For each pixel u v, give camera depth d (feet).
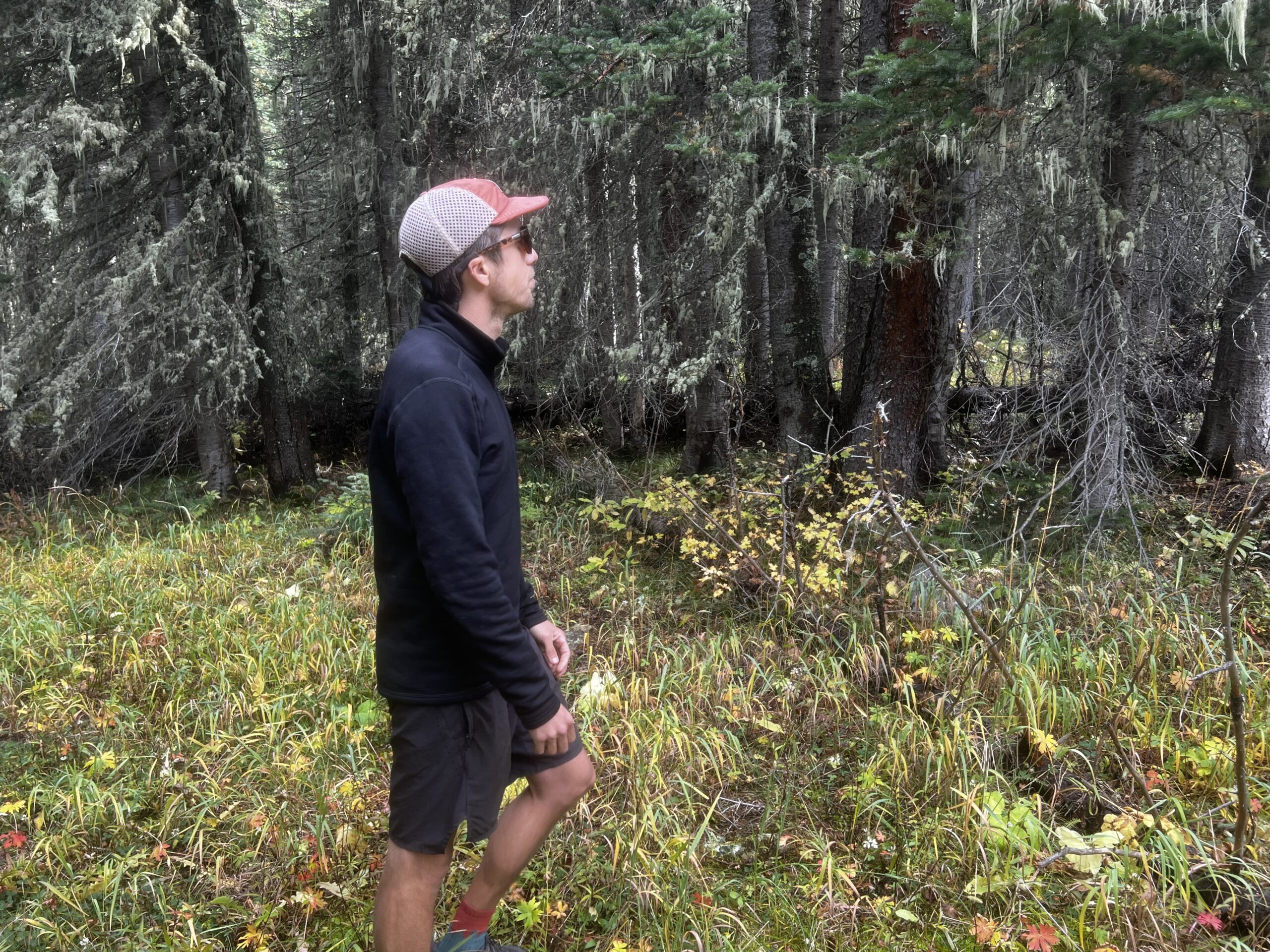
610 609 15.10
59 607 15.39
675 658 12.39
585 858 8.27
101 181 22.08
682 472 23.04
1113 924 7.32
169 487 24.50
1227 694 10.58
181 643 13.82
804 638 13.38
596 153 20.79
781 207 20.12
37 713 11.70
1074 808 9.02
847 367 21.54
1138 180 15.57
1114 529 15.64
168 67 22.94
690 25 17.03
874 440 11.22
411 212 5.67
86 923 7.70
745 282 21.34
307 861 8.45
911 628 12.62
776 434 26.32
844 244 18.75
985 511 16.88
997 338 18.95
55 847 8.70
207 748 10.47
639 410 25.73
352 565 17.54
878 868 8.36
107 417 24.41
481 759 5.70
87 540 20.65
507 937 7.45
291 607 14.89
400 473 5.25
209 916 7.82
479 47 26.25
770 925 7.71
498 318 5.89
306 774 9.88
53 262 23.07
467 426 5.35
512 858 6.13
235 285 23.80
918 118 13.43
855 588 14.56
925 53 12.94
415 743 5.64
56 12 19.83
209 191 23.09
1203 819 8.59
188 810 9.29
